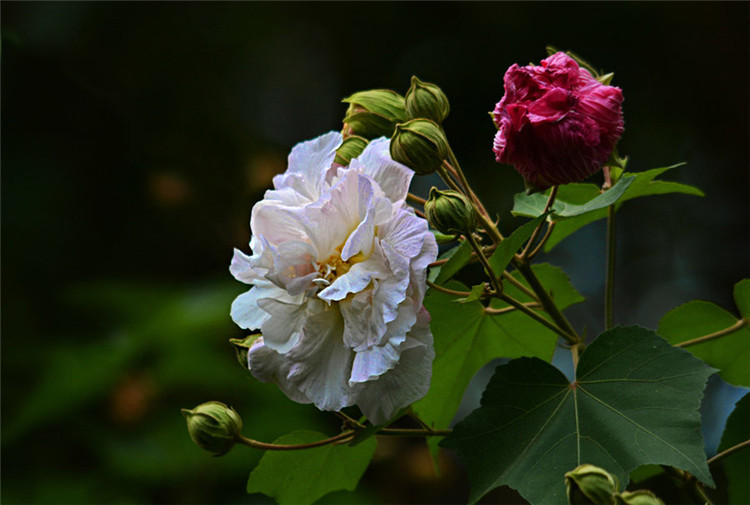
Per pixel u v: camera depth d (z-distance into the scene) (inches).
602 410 46.3
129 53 86.0
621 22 85.4
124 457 60.3
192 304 64.2
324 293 46.0
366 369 46.1
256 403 62.1
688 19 85.4
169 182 81.2
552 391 46.8
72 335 74.7
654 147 85.5
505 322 50.2
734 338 50.3
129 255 80.3
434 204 46.4
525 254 48.0
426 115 48.6
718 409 72.7
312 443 48.3
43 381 62.1
